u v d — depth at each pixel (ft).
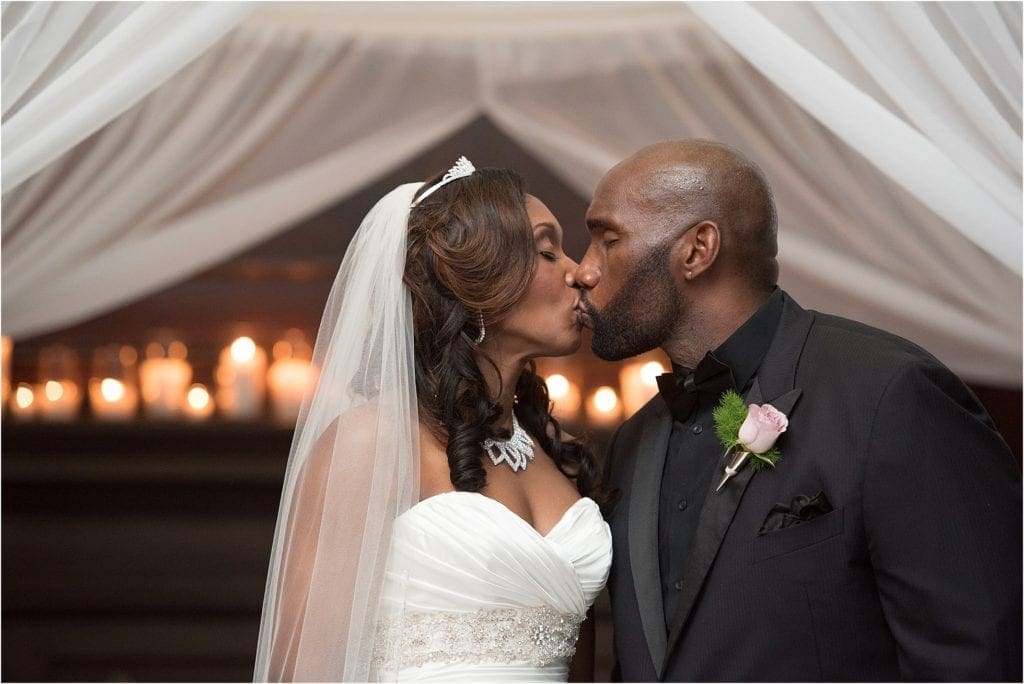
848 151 12.78
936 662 5.43
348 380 6.55
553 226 6.86
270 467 17.78
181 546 17.81
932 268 13.25
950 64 6.28
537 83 13.14
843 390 5.94
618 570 6.63
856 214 13.10
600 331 6.47
